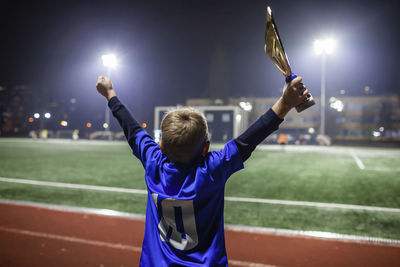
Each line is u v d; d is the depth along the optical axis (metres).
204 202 1.22
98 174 10.82
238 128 53.31
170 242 1.24
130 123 1.49
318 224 5.17
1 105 90.19
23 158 15.96
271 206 6.47
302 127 73.12
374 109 69.62
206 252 1.21
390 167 13.78
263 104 74.62
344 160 17.31
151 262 1.27
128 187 8.38
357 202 6.89
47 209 5.77
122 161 15.41
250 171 12.34
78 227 4.74
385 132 68.75
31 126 86.88
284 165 14.58
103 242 4.13
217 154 1.28
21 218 5.16
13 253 3.72
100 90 1.61
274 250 3.99
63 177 9.95
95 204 6.32
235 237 4.47
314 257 3.79
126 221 5.11
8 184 8.48
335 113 71.38
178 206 1.20
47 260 3.54
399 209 6.22
